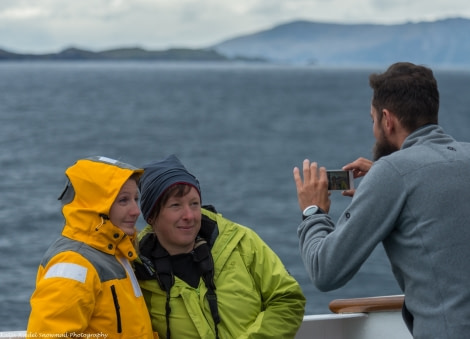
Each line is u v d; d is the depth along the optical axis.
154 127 64.75
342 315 4.61
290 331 3.91
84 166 3.57
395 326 4.55
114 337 3.53
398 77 3.63
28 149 46.97
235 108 94.50
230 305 3.83
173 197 3.80
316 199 3.87
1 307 16.17
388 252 3.58
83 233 3.56
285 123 71.62
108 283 3.52
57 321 3.38
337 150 50.69
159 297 3.83
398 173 3.45
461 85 179.50
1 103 93.56
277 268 4.00
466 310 3.30
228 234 4.00
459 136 58.44
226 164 42.38
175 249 3.88
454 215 3.36
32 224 24.97
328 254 3.51
